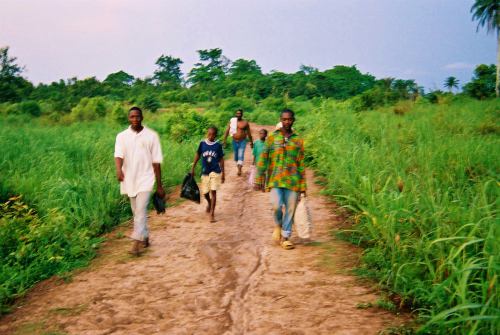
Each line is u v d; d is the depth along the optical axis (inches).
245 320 151.6
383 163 319.6
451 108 689.6
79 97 3267.7
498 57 1813.5
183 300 171.9
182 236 264.1
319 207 312.2
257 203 341.7
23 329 155.7
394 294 164.4
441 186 251.8
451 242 164.9
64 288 192.4
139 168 228.8
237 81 4680.1
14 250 227.5
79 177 345.7
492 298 127.0
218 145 298.4
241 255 221.1
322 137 503.5
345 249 219.0
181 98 3469.5
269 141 225.3
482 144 356.5
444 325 130.9
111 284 193.3
